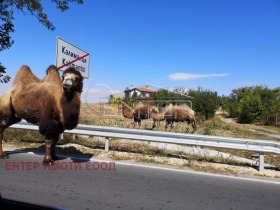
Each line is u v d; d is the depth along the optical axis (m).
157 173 6.91
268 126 27.17
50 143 7.34
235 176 6.92
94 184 5.91
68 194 5.26
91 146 9.96
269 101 30.64
